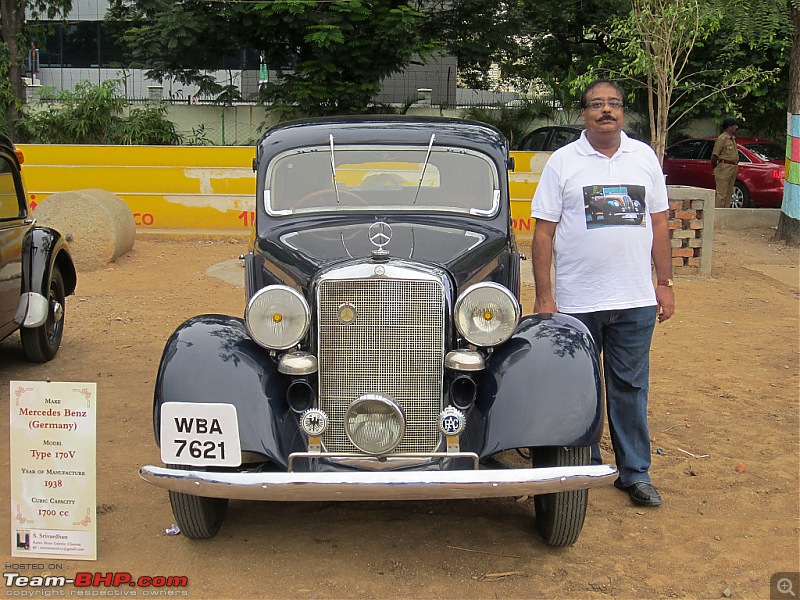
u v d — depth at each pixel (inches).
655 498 190.5
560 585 157.3
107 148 586.2
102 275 457.1
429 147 211.2
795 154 562.9
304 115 805.9
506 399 157.5
